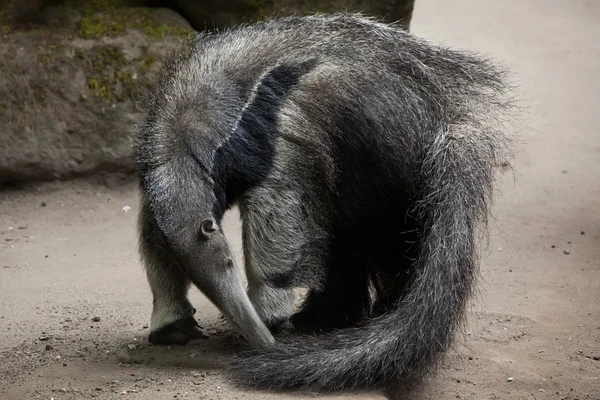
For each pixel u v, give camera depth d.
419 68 10.43
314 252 10.04
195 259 9.16
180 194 9.22
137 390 9.32
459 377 10.19
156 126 9.56
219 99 9.55
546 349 11.05
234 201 10.07
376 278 11.53
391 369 9.28
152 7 19.47
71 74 17.89
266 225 9.64
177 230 9.16
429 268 9.52
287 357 9.34
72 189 18.00
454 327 9.52
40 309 12.24
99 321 11.77
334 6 18.69
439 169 10.02
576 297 12.86
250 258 9.79
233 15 18.70
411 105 10.22
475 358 10.70
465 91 10.77
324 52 10.07
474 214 9.84
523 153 20.52
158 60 18.23
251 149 9.55
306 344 9.57
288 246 9.70
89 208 17.38
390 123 10.08
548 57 29.62
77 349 10.73
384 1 18.80
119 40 18.23
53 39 18.05
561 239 15.61
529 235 15.79
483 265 14.26
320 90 9.86
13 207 17.38
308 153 9.78
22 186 17.97
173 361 10.20
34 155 17.70
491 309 12.34
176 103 9.61
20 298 12.68
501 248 15.14
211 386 9.39
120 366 10.09
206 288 9.23
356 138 9.97
